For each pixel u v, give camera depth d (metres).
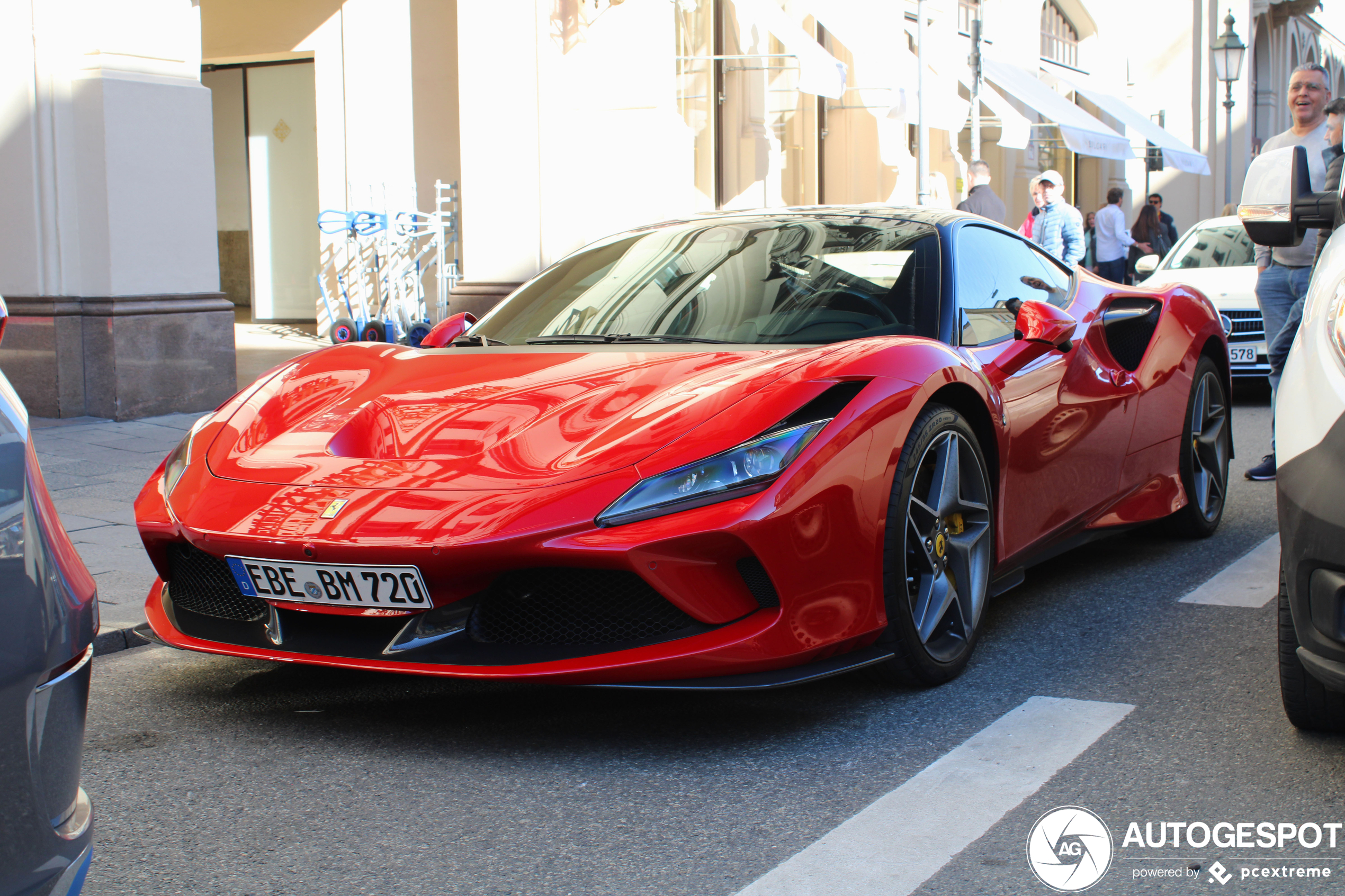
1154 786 2.30
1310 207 3.33
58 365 7.31
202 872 2.04
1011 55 16.91
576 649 2.48
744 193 12.77
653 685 2.42
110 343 7.29
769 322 3.26
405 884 1.98
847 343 2.89
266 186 14.22
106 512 4.98
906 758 2.46
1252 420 7.62
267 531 2.55
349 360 3.34
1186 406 4.27
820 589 2.53
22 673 1.32
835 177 14.06
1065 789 2.29
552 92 9.20
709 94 12.30
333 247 12.91
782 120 13.25
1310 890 1.90
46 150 7.23
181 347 7.62
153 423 7.28
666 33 9.09
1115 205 14.39
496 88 9.31
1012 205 17.84
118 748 2.62
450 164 12.39
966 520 3.04
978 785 2.32
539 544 2.39
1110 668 3.03
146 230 7.43
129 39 7.28
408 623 2.52
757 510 2.42
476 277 9.54
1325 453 2.13
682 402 2.65
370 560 2.45
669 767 2.44
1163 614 3.51
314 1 12.84
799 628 2.50
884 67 10.59
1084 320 3.85
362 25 12.63
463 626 2.51
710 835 2.13
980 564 3.04
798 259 3.50
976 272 3.48
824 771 2.40
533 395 2.85
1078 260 11.01
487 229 9.45
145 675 3.14
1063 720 2.66
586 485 2.46
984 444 3.11
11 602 1.32
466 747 2.58
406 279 11.98
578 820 2.21
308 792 2.36
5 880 1.31
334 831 2.19
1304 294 5.37
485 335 3.55
